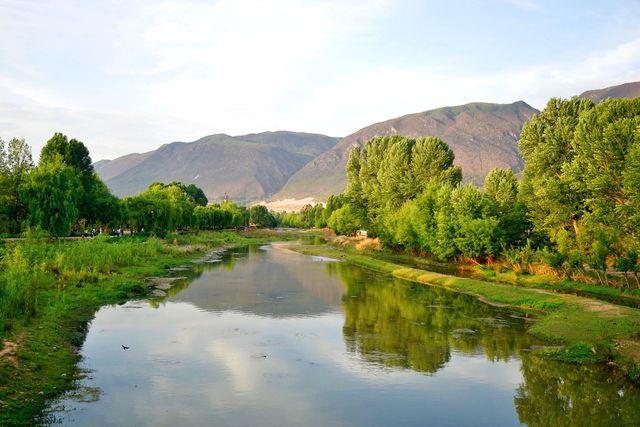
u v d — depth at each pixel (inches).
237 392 842.2
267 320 1418.6
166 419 722.8
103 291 1672.0
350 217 5211.6
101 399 784.3
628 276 2121.1
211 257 3501.5
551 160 2432.3
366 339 1214.9
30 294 1280.8
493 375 956.6
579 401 827.4
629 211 1772.9
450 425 731.4
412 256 3580.2
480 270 2596.0
